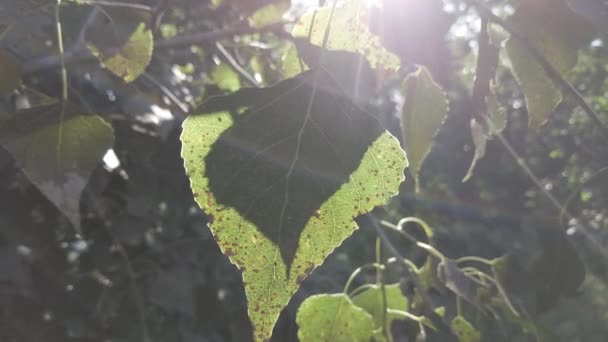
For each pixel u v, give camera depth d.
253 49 0.38
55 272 0.45
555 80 0.21
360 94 0.21
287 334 0.31
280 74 0.37
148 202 0.41
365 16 0.21
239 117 0.17
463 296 0.25
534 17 0.22
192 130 0.17
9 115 0.21
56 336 0.45
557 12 0.21
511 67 0.22
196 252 0.47
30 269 0.44
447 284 0.26
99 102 0.39
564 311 1.54
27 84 0.34
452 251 0.79
